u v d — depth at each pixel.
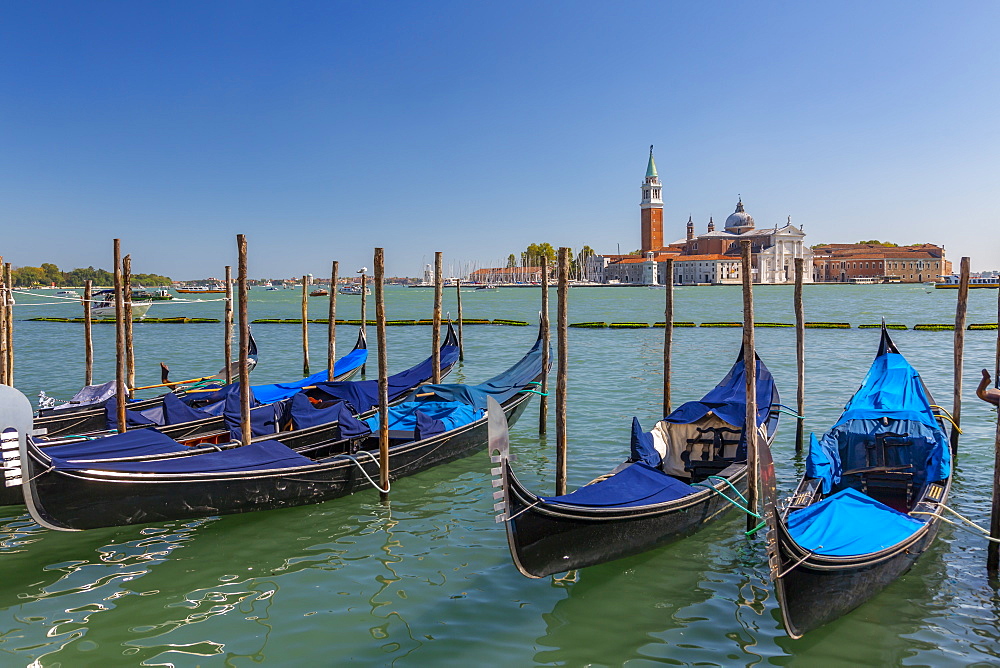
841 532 8.95
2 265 17.23
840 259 191.88
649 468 11.24
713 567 9.96
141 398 23.66
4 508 12.51
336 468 12.77
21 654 7.88
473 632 8.30
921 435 11.52
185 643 8.10
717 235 184.88
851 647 7.93
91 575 9.90
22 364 31.39
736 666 7.58
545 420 17.52
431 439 14.55
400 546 10.84
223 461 11.62
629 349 35.66
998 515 9.41
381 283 13.06
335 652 7.90
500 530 11.49
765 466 7.67
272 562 10.28
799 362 15.48
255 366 29.84
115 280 14.74
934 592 9.09
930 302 83.69
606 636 8.20
